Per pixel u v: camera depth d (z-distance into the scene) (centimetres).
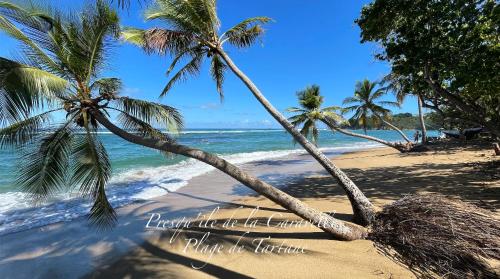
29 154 551
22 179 551
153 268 475
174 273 455
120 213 797
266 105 750
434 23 739
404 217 473
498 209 621
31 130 551
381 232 499
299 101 2294
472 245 381
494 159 1368
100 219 609
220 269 461
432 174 1140
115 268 484
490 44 708
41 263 511
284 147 3431
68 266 498
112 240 605
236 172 491
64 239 617
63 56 540
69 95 542
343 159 1939
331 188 1029
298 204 496
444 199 474
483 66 682
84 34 562
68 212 818
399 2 738
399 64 864
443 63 772
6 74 420
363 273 419
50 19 528
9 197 998
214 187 1150
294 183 1169
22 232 663
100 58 601
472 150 1948
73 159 575
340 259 463
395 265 432
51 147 566
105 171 613
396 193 866
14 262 515
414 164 1475
